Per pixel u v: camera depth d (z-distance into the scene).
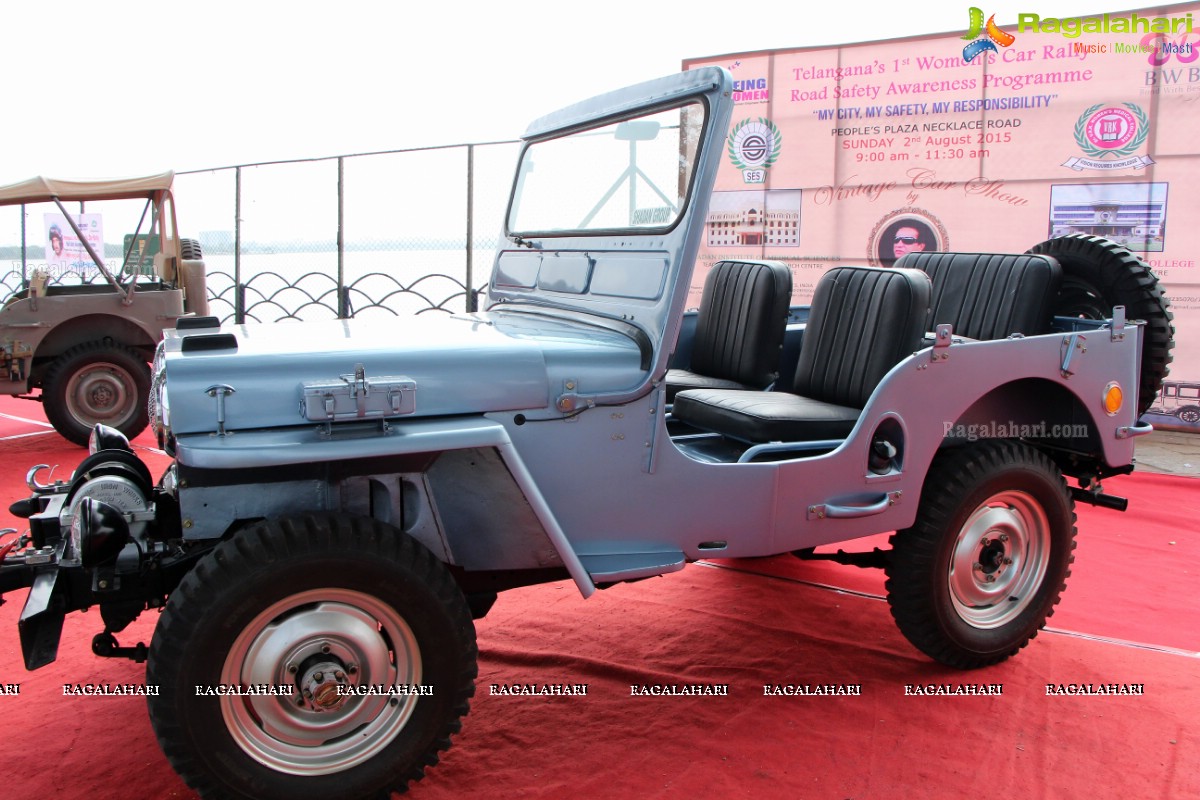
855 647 3.36
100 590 2.27
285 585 2.09
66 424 6.84
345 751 2.23
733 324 3.98
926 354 2.86
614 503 2.55
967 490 3.00
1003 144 7.12
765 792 2.43
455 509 2.44
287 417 2.22
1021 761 2.58
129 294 7.12
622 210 2.86
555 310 3.10
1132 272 3.47
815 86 7.61
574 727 2.78
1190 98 6.55
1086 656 3.29
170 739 2.04
